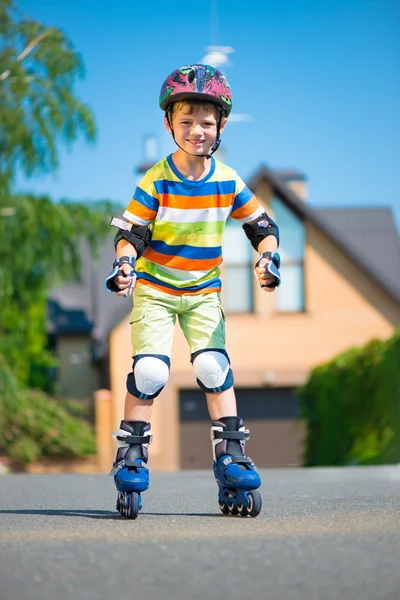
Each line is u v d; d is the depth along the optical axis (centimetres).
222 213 446
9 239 1972
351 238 3188
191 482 769
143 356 441
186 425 2561
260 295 2594
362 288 2609
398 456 1563
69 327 3155
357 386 1742
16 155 1994
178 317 452
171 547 321
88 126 2009
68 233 1998
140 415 441
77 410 3028
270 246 457
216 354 441
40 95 2006
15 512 461
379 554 299
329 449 1880
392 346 1612
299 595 247
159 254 441
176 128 436
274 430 2609
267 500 509
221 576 271
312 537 337
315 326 2602
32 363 3092
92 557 304
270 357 2589
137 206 437
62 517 429
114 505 502
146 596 247
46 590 255
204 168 443
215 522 394
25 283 2052
